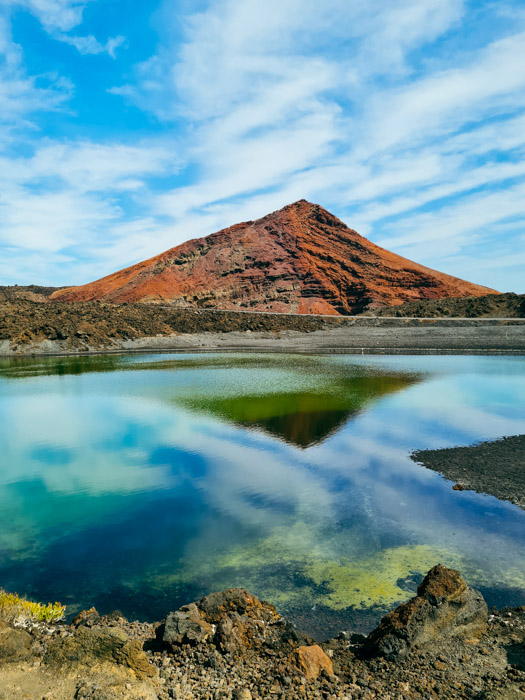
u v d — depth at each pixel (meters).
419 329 96.38
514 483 17.25
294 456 21.00
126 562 12.04
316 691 6.18
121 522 14.52
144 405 33.34
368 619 9.57
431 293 163.38
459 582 7.92
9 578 11.28
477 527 13.84
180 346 86.00
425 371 50.38
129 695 5.16
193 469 19.44
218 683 6.26
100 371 53.41
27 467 20.00
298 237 184.88
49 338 79.25
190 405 33.00
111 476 18.75
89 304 106.88
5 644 6.00
